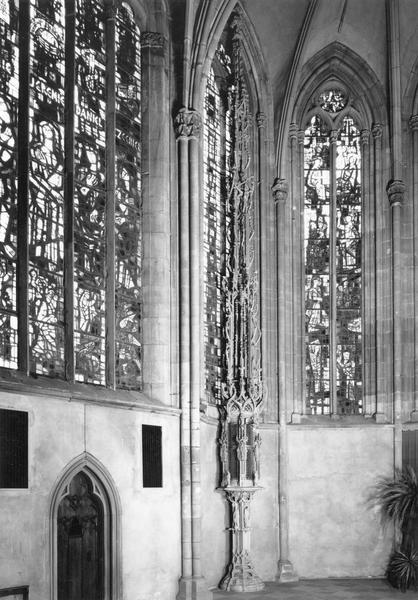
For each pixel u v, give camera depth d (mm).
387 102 27625
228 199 24344
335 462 26047
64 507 17312
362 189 27750
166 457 20656
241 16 26094
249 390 23453
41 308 17234
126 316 20766
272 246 26719
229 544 23578
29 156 17062
